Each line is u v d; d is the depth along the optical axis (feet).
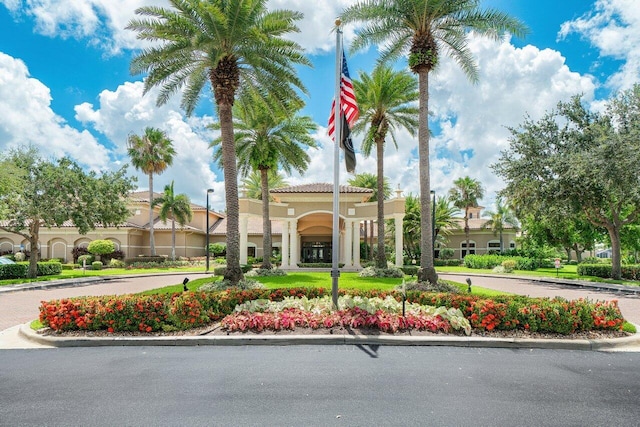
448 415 13.73
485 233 166.09
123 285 67.31
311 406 14.38
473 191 148.97
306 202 97.35
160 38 48.78
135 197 140.46
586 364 19.98
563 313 25.03
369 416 13.58
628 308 41.52
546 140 76.95
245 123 74.49
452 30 50.34
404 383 16.84
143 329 24.66
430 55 47.80
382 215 75.97
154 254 127.13
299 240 134.21
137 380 17.15
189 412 13.88
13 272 76.79
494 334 24.67
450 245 171.12
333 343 23.43
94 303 25.50
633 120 64.64
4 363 19.72
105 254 120.16
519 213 88.12
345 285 52.08
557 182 70.95
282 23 49.83
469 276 93.45
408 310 27.73
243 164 80.43
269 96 57.16
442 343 23.34
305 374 17.92
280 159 84.43
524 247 141.59
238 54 49.88
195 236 151.84
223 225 162.91
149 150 127.65
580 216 80.28
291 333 24.35
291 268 96.84
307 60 53.21
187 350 22.11
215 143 76.95
